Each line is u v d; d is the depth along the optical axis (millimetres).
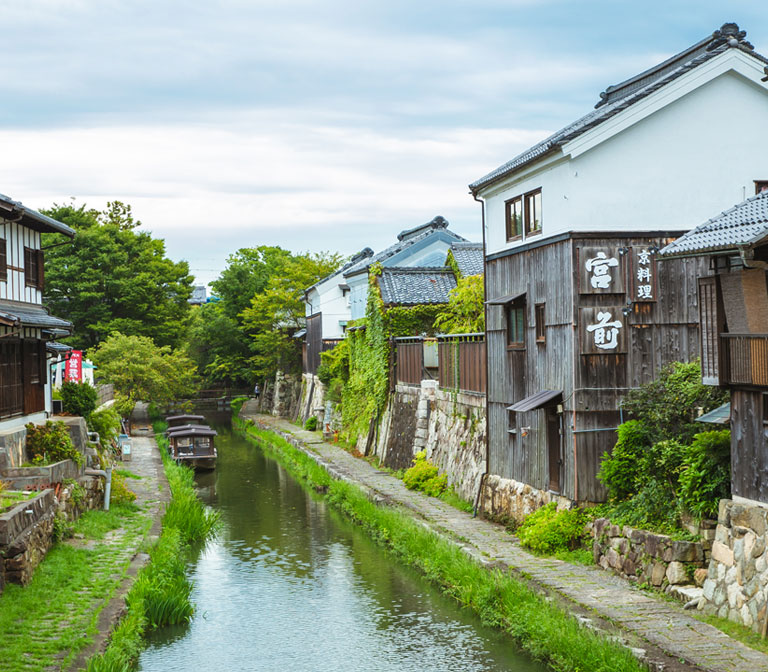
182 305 67062
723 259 13695
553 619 13664
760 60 17859
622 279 17844
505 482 22078
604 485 17766
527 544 18766
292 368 63750
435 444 28953
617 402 17844
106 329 58250
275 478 36344
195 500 26328
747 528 13008
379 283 36656
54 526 18516
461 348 26203
